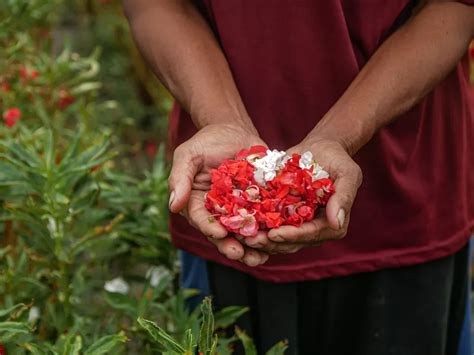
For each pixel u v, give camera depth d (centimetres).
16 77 316
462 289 227
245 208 169
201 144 179
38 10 363
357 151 196
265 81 198
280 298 211
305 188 168
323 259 205
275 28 194
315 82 197
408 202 203
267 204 167
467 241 218
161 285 223
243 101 202
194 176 176
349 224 204
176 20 203
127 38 519
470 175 216
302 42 194
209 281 218
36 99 309
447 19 192
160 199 260
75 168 217
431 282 213
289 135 202
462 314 230
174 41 200
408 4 200
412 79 188
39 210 218
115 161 443
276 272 204
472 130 215
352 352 225
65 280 224
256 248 169
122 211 260
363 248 207
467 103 212
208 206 171
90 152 220
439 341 221
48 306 229
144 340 221
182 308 217
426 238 207
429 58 189
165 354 162
